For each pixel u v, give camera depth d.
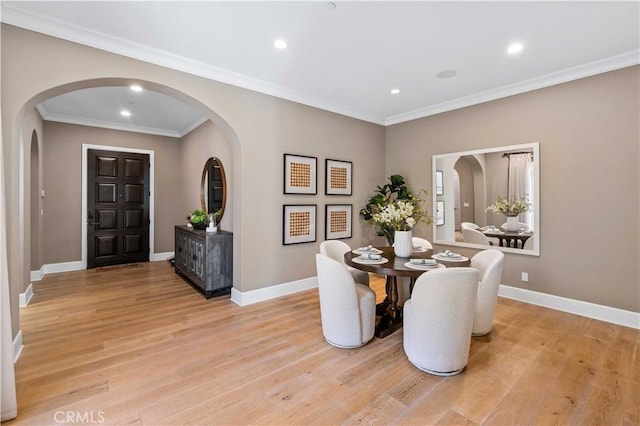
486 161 4.00
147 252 6.13
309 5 2.21
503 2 2.17
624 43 2.72
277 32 2.57
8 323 1.74
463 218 4.26
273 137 3.87
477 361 2.35
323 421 1.73
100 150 5.61
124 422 1.70
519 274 3.74
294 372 2.21
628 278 2.99
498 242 3.91
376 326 2.96
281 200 3.97
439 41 2.71
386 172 5.29
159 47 2.82
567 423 1.71
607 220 3.10
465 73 3.37
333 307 2.53
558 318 3.19
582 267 3.26
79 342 2.65
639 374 2.17
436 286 2.08
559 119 3.39
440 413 1.79
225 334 2.83
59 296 3.92
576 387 2.03
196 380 2.11
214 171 4.88
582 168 3.24
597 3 2.18
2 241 1.76
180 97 3.27
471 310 2.12
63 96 4.21
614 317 3.06
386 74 3.41
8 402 1.70
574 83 3.28
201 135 5.45
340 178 4.64
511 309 3.45
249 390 2.01
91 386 2.03
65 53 2.50
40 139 4.77
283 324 3.07
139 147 6.03
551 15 2.32
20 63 2.32
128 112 4.96
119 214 5.82
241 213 3.61
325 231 4.49
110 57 2.70
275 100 3.87
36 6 2.22
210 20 2.39
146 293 4.06
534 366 2.28
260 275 3.78
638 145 2.91
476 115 4.11
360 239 4.98
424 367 2.20
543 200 3.52
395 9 2.25
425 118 4.70
